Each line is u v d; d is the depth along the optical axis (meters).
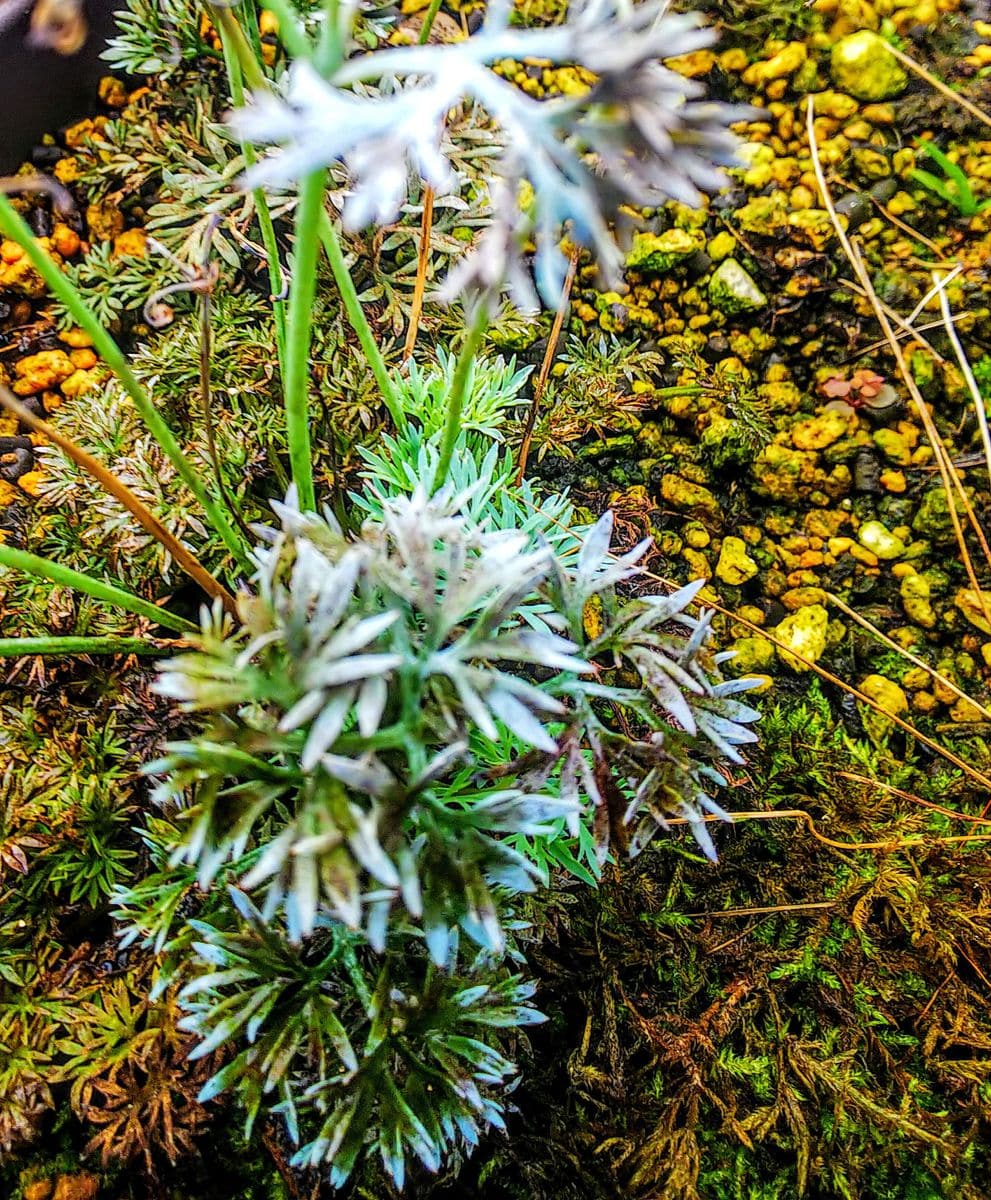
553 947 0.09
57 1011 0.07
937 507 0.11
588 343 0.11
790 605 0.11
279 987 0.06
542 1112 0.08
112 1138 0.07
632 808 0.06
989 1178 0.08
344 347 0.10
